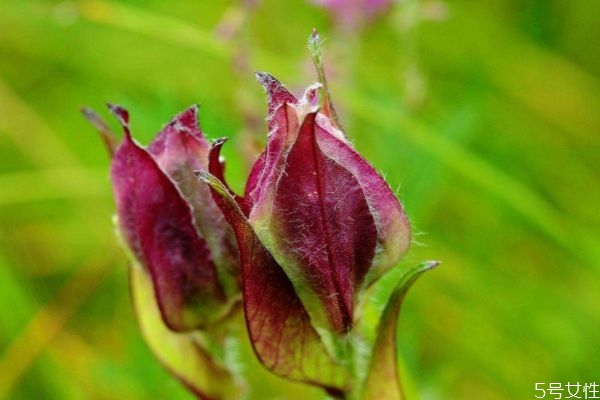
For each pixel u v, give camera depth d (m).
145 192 0.16
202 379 0.17
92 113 0.16
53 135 0.33
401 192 0.24
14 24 0.35
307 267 0.15
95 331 0.29
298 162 0.14
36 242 0.31
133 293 0.17
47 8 0.35
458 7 0.34
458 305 0.27
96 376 0.24
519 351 0.26
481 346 0.26
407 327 0.26
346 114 0.26
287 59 0.31
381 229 0.15
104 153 0.33
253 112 0.23
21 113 0.33
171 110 0.24
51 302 0.29
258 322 0.15
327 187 0.14
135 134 0.24
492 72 0.33
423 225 0.26
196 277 0.16
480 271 0.27
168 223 0.16
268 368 0.15
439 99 0.32
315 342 0.15
